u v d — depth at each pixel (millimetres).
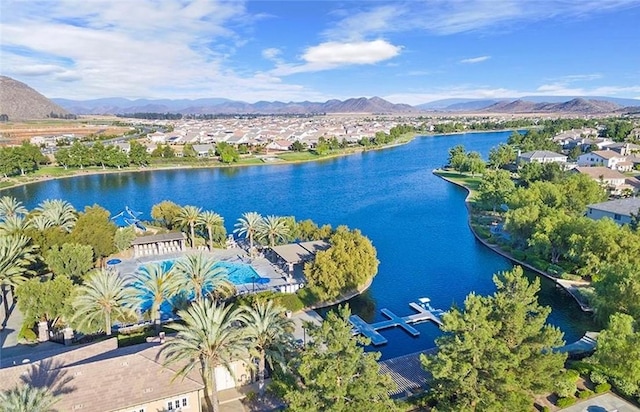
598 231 73062
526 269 83625
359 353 33188
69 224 87688
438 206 136375
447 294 74188
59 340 55500
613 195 129875
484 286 77250
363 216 125875
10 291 71812
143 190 166625
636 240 70438
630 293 49906
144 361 40281
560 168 146375
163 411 38906
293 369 41219
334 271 68250
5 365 42750
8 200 98812
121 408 36719
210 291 65000
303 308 66562
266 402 43594
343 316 36125
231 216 127375
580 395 42531
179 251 90812
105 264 83312
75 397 36406
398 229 112750
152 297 66438
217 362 39812
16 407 29484
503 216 107062
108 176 196625
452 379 35781
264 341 43406
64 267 68375
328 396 31406
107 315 54062
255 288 71062
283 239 89562
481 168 179750
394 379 45938
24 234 74875
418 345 57875
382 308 68688
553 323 63219
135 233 92000
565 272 76875
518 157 197500
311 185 172875
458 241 102312
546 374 37031
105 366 39031
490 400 34094
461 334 37438
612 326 42938
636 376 39906
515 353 37656
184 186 173625
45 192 163250
